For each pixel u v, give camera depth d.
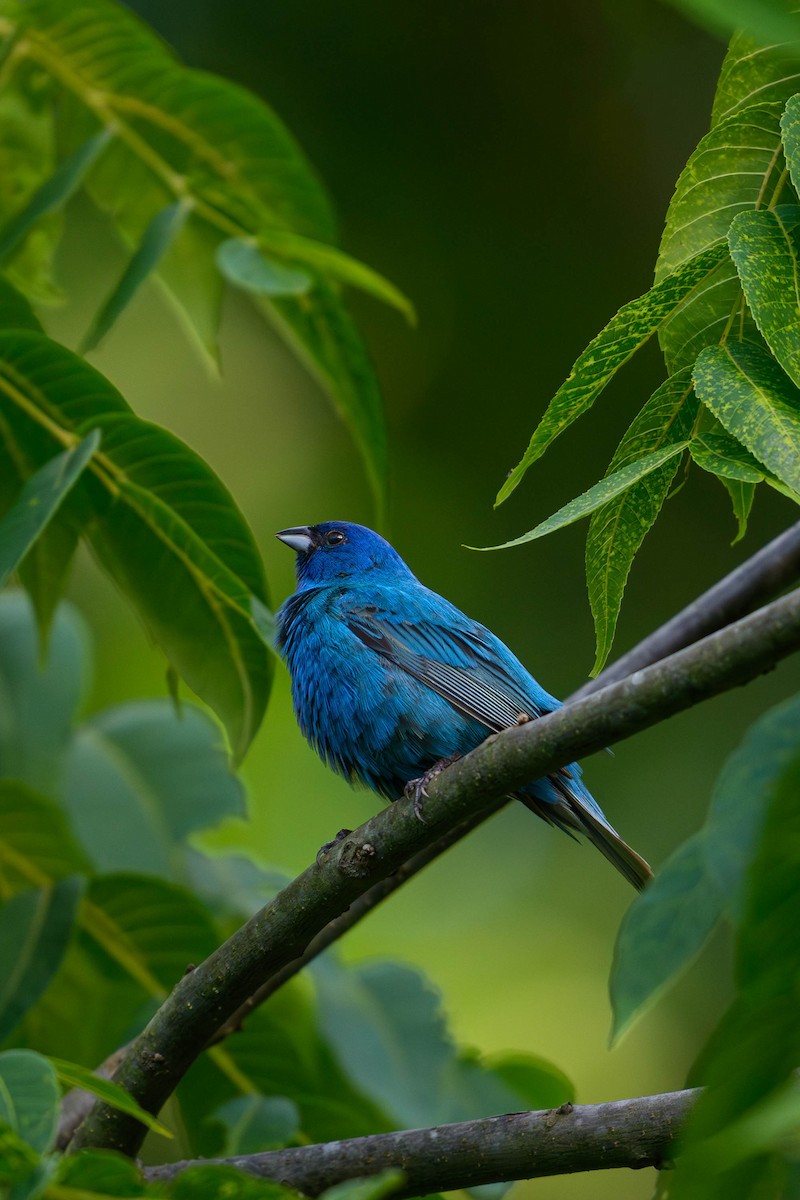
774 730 3.43
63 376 6.88
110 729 8.76
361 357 8.30
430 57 14.86
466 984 13.05
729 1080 2.79
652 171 15.09
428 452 14.53
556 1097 7.75
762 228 4.00
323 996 7.66
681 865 3.50
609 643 4.62
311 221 8.88
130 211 8.98
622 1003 3.39
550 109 15.13
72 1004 8.15
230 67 14.23
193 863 8.59
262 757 11.98
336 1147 6.05
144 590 7.16
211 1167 4.05
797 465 3.78
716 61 15.17
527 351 14.73
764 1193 2.81
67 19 8.27
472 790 5.43
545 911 13.52
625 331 4.47
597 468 14.34
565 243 14.98
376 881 5.96
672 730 13.47
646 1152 5.44
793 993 2.79
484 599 13.95
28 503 6.13
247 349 14.82
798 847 2.83
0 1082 4.43
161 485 6.98
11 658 8.78
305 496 14.41
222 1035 7.59
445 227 14.88
